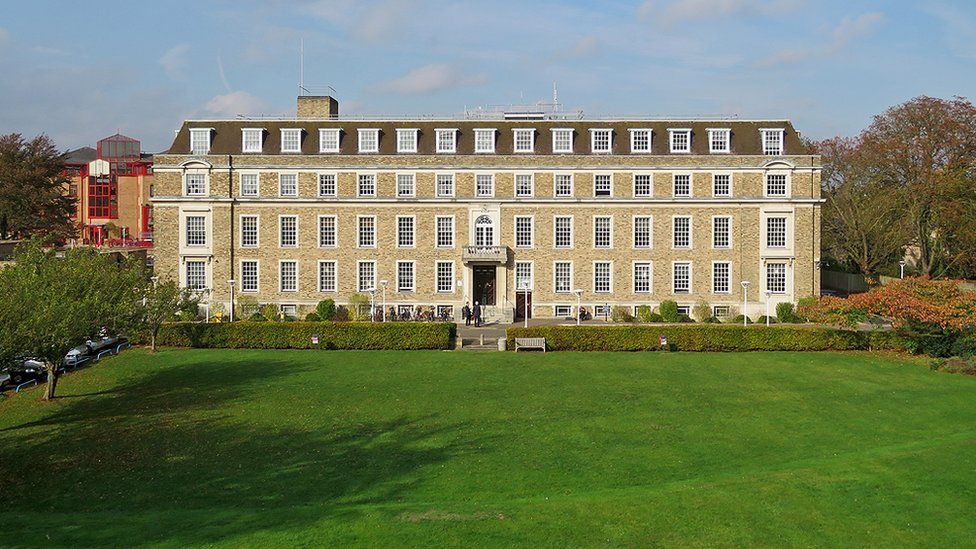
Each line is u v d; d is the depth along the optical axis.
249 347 54.31
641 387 41.16
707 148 71.19
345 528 21.91
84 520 22.98
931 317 46.94
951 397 38.59
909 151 83.44
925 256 85.19
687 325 55.12
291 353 52.16
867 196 91.06
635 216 70.62
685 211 70.44
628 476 27.20
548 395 39.34
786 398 38.62
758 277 70.12
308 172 70.94
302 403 37.62
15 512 24.12
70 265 41.12
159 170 70.62
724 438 31.80
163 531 21.78
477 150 71.69
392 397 38.88
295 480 26.84
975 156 81.81
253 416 35.19
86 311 37.16
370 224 71.19
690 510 23.45
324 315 68.50
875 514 23.33
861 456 29.03
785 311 68.12
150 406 37.28
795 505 23.95
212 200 70.50
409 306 71.12
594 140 71.38
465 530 21.81
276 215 70.94
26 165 100.44
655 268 70.69
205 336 54.41
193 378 43.78
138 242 116.06
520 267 71.19
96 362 48.56
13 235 100.12
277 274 71.06
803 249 69.88
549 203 70.56
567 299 71.19
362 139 71.81
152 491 25.89
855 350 52.56
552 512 23.23
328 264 71.25
